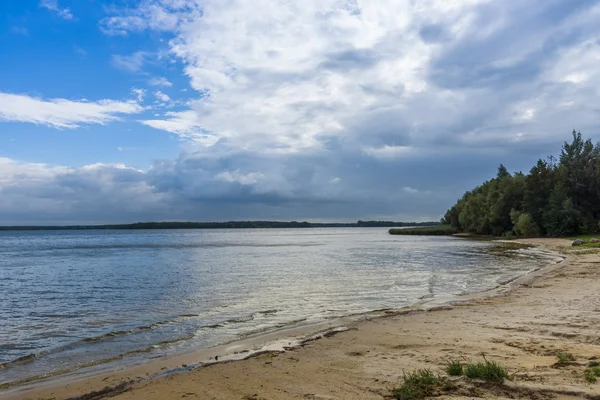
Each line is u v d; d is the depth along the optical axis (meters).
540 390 5.87
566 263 29.88
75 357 10.12
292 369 8.16
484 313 13.35
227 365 8.68
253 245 80.25
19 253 62.16
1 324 14.46
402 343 9.88
